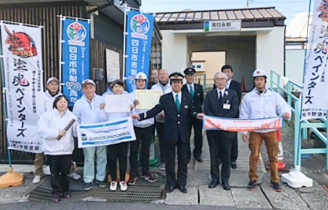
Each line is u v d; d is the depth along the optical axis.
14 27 4.57
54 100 4.25
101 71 5.82
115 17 6.88
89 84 4.39
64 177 4.18
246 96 4.54
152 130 4.89
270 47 10.50
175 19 10.72
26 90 4.64
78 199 4.14
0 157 5.76
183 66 10.77
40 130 4.02
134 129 4.65
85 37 5.09
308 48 4.38
